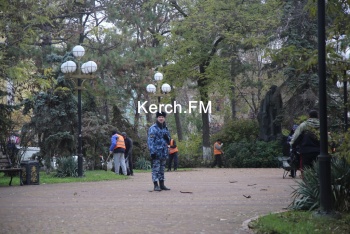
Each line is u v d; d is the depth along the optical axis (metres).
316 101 43.12
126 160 31.67
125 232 10.76
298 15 42.34
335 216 11.56
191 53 47.62
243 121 49.94
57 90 32.38
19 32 30.92
